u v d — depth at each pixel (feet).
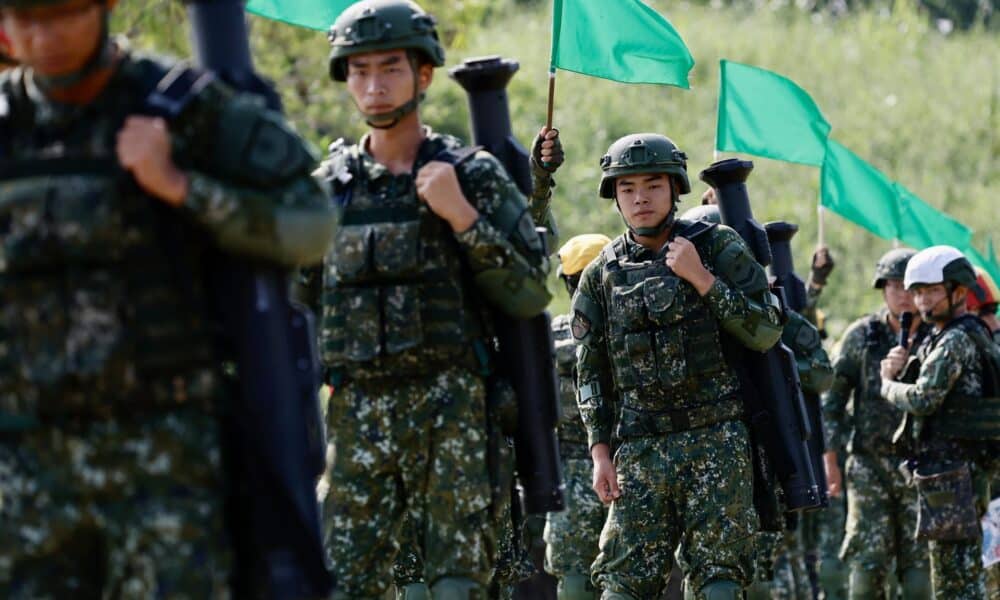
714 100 196.75
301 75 144.05
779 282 74.84
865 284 160.56
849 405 102.01
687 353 66.33
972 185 187.11
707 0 258.98
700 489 66.18
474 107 57.11
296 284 54.80
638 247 67.87
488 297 52.75
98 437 38.24
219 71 40.04
